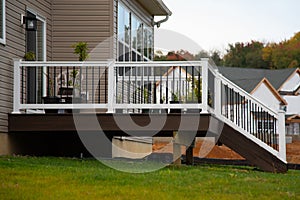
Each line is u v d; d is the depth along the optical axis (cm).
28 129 1182
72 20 1447
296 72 4875
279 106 4506
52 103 1208
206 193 807
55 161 1107
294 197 813
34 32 1344
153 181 874
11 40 1212
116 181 850
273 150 1221
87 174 893
